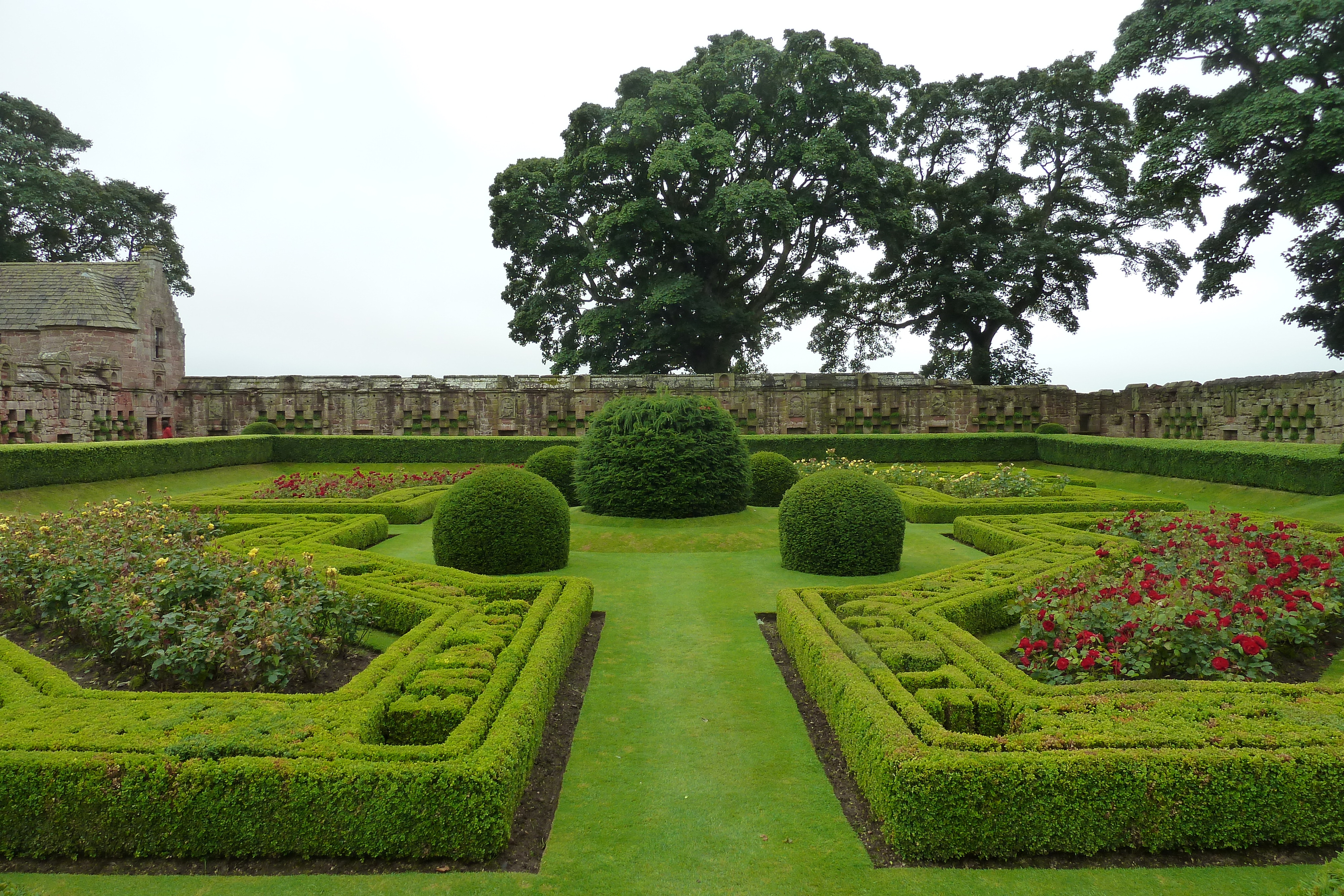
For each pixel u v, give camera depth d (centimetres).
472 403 2688
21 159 3612
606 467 1305
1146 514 1123
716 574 1027
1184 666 586
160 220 4109
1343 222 2270
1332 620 725
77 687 536
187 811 415
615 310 3241
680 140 3103
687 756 546
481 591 844
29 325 2697
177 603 647
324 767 418
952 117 3600
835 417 2738
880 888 391
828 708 577
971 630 733
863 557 1008
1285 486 1542
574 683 681
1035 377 3784
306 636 621
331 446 2484
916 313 3744
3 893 389
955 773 411
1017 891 385
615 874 408
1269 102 1991
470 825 411
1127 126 3284
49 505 1538
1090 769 410
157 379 2961
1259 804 408
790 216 2931
